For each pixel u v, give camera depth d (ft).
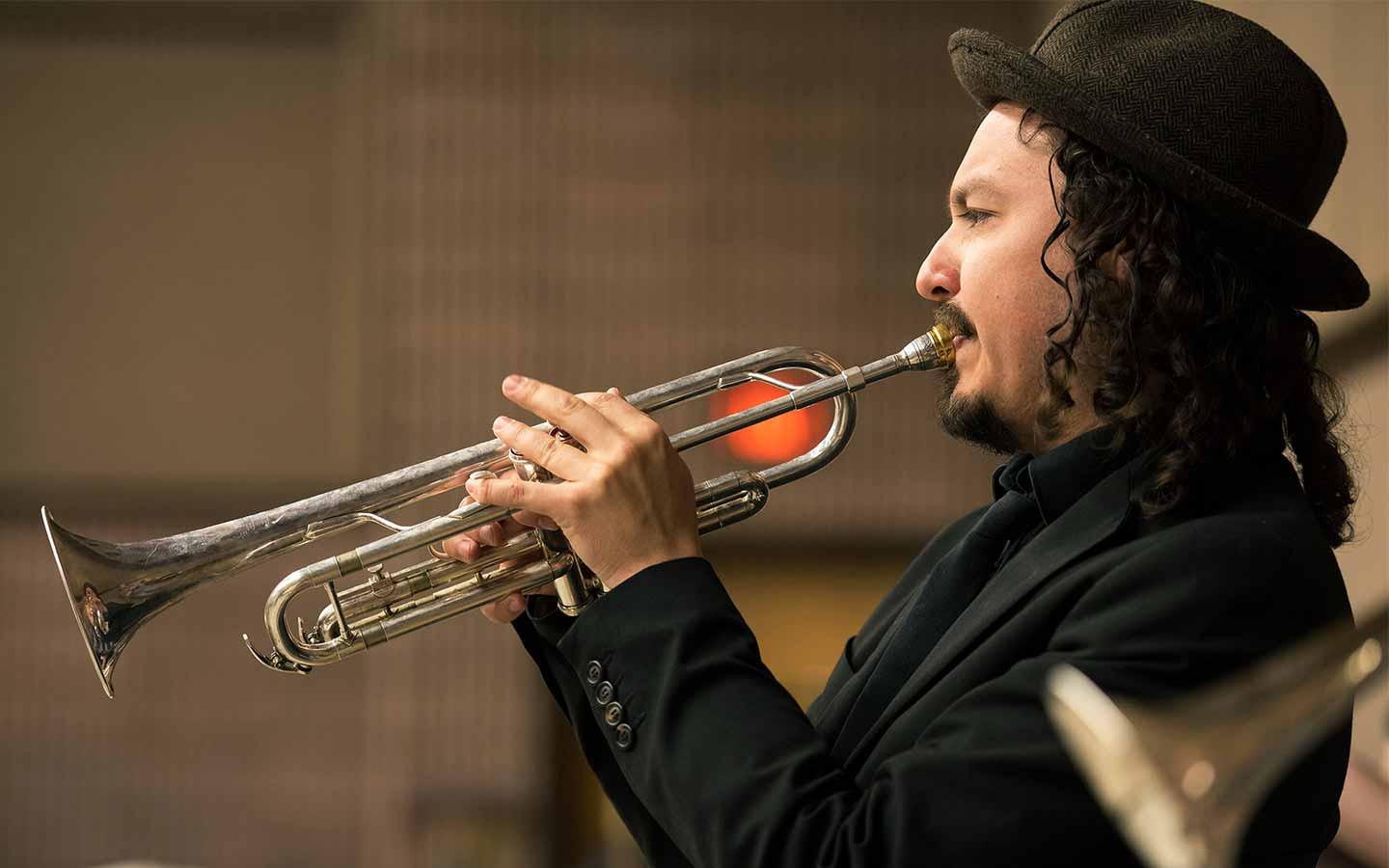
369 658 32.91
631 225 33.78
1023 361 8.67
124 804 32.53
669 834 7.81
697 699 7.70
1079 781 6.91
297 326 33.76
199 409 33.60
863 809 7.15
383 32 33.96
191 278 33.83
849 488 33.53
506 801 32.55
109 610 10.00
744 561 34.04
